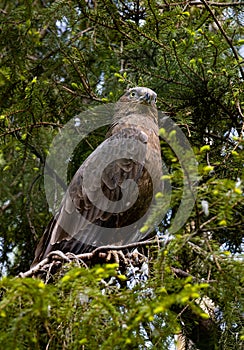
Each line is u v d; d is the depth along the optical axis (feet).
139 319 20.62
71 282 21.95
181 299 20.48
